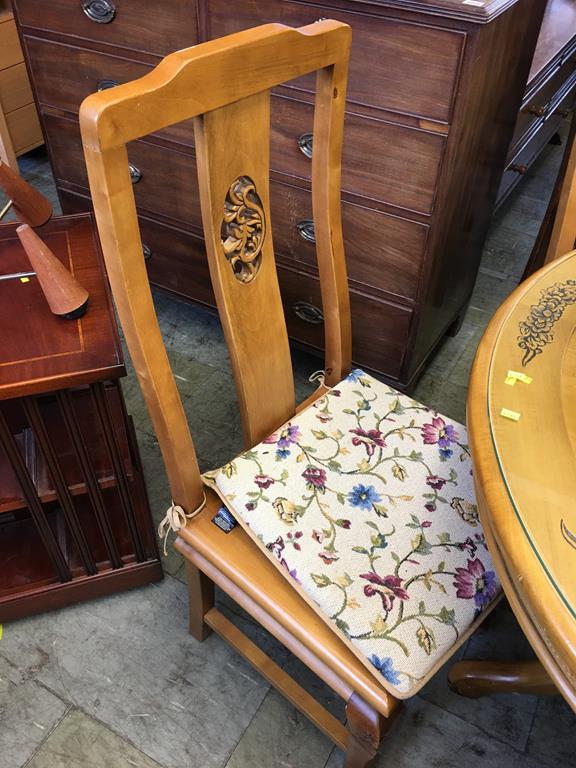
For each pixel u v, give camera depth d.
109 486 1.08
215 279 0.82
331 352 1.11
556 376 0.75
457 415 1.72
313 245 1.50
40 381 0.87
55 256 1.02
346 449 0.98
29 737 1.09
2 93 2.34
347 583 0.82
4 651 1.20
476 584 0.83
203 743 1.09
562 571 0.56
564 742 1.11
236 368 0.91
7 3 2.25
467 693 1.14
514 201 2.66
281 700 1.14
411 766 1.07
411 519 0.90
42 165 2.66
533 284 0.90
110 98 0.57
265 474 0.93
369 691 0.76
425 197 1.27
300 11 1.18
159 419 0.80
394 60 1.14
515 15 1.19
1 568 1.22
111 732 1.10
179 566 1.34
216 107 0.68
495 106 1.33
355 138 1.27
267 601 0.85
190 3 1.29
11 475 1.09
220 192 0.75
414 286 1.41
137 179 1.66
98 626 1.24
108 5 1.39
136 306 0.70
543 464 0.65
